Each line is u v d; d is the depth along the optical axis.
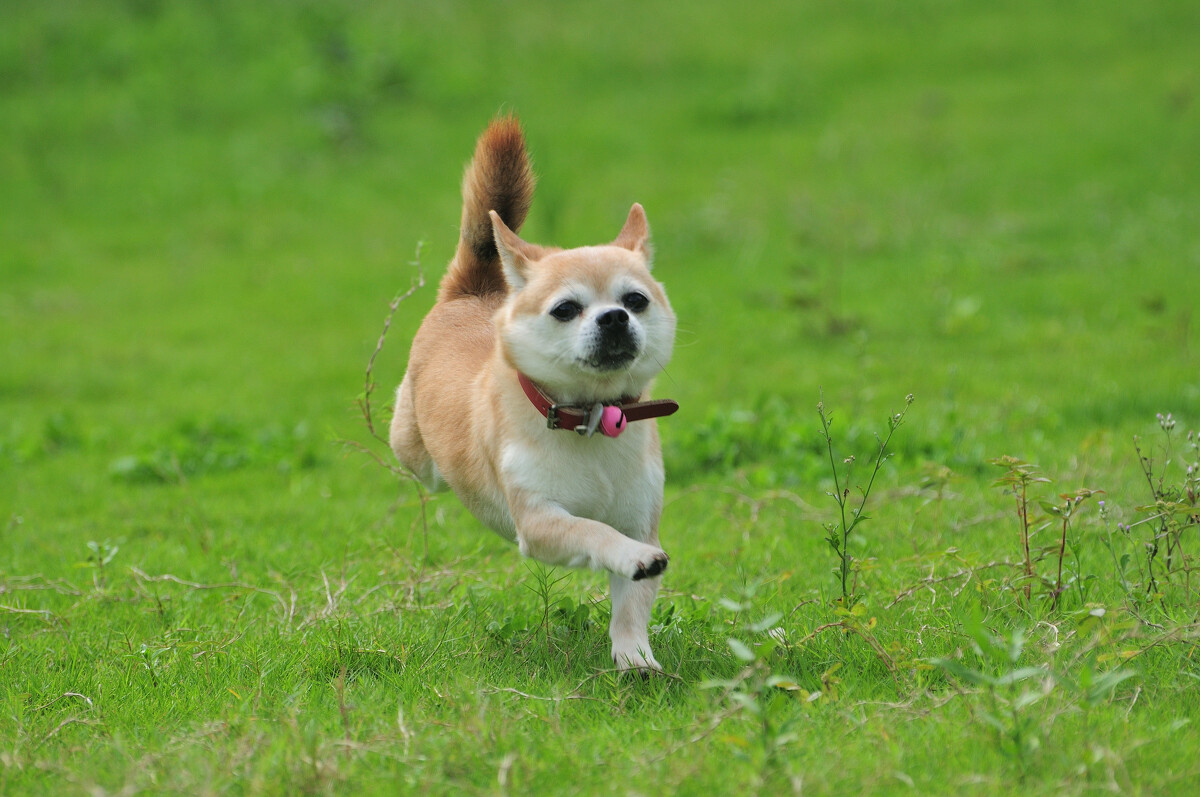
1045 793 3.96
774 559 7.28
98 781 4.38
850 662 5.36
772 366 12.94
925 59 25.69
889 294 15.22
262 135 23.77
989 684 4.50
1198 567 5.91
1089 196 18.33
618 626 5.41
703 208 19.03
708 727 4.49
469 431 6.07
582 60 26.52
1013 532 7.30
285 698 5.27
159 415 12.97
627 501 5.68
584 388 5.54
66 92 25.47
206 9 28.50
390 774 4.30
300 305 16.97
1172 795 3.95
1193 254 15.57
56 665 5.95
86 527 9.23
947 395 10.73
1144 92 22.62
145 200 21.47
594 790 4.15
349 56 25.83
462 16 28.73
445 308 6.95
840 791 4.06
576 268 5.57
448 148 23.06
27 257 19.23
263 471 10.96
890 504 8.40
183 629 6.25
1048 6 27.91
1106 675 4.43
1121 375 11.49
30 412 13.33
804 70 25.45
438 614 6.33
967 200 18.77
